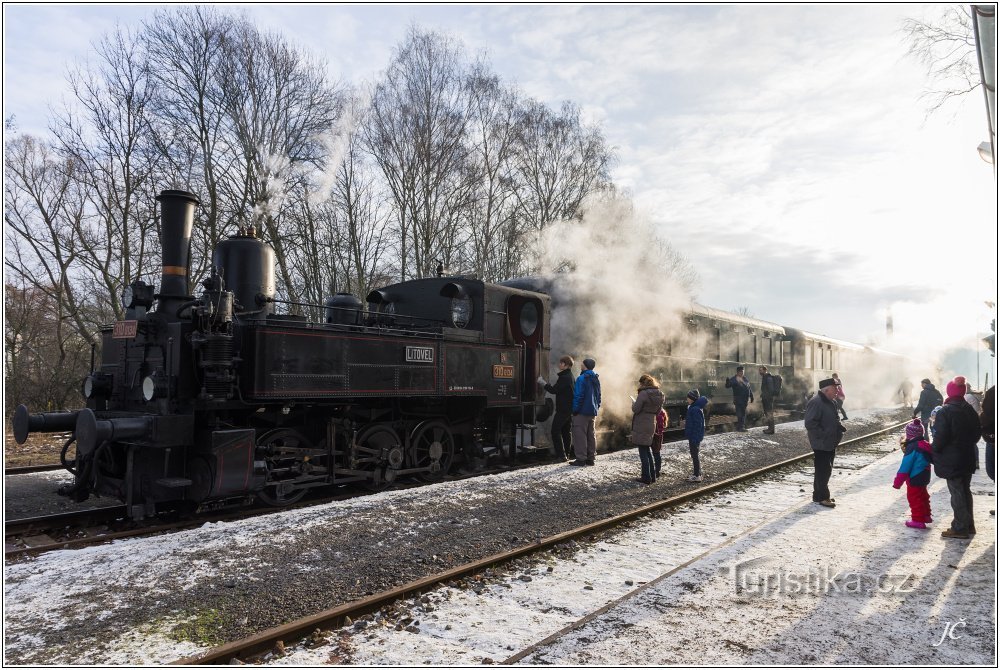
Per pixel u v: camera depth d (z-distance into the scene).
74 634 3.79
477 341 9.52
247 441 6.80
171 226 7.08
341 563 5.15
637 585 4.87
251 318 7.25
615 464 10.13
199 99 18.19
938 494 8.10
